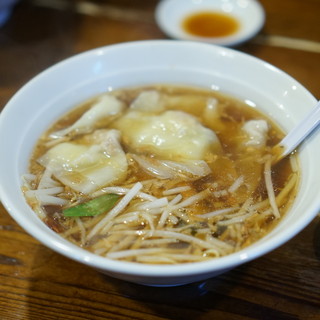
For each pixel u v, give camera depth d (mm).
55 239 162
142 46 271
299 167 216
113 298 201
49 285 206
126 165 229
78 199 214
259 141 240
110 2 410
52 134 250
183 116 254
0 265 214
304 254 215
